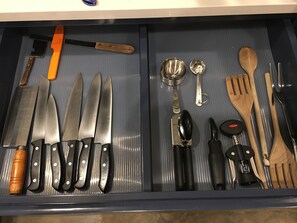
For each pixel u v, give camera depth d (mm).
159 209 556
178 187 604
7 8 549
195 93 743
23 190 627
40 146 655
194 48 804
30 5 554
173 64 767
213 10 576
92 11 559
